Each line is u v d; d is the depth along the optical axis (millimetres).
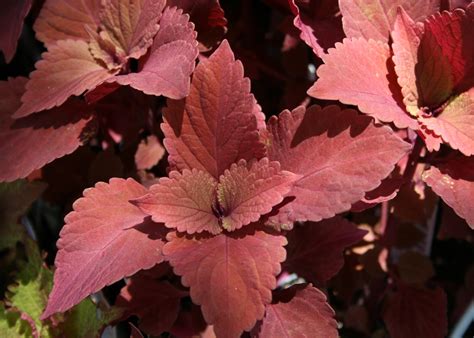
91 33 455
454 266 589
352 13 417
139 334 408
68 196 509
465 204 407
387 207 519
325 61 385
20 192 490
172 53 402
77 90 431
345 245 462
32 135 450
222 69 390
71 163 506
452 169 424
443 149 474
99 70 447
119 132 501
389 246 525
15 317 465
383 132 369
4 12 476
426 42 416
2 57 584
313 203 372
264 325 408
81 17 480
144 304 453
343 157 374
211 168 400
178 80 382
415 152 450
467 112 419
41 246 553
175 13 415
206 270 365
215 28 465
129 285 456
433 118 414
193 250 377
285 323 407
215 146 397
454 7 440
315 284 464
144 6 431
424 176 420
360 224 527
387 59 411
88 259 382
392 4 425
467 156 427
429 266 512
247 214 380
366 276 536
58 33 483
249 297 357
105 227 392
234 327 352
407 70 409
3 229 491
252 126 390
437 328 499
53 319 465
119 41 447
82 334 455
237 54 505
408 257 516
